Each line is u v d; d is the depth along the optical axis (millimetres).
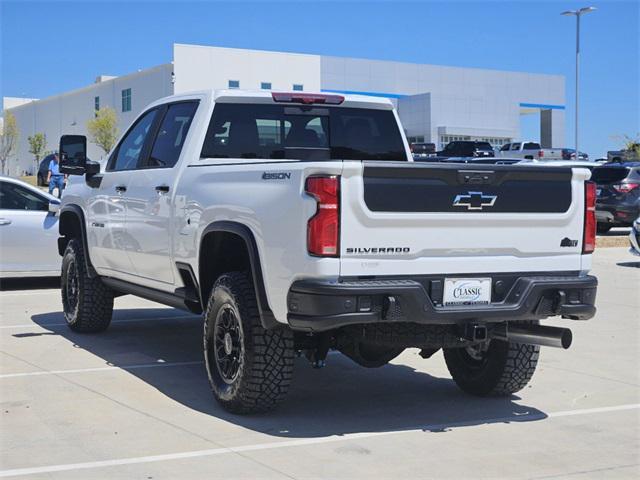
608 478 5082
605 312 11453
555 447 5656
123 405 6523
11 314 10789
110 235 8344
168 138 7664
